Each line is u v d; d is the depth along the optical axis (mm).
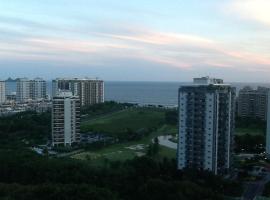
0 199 183250
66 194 190625
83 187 197750
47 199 189250
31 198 190000
